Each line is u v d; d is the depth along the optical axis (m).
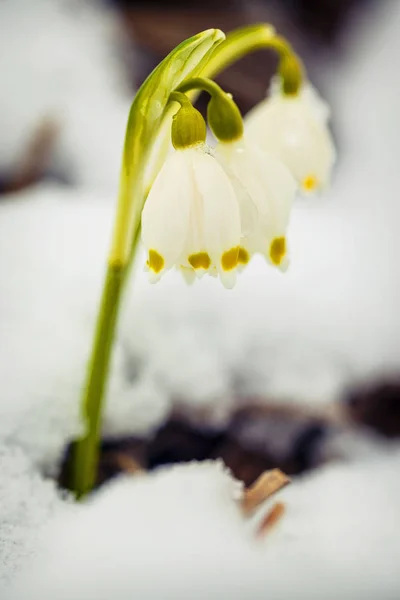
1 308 0.31
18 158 0.41
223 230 0.24
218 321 0.33
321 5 0.61
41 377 0.29
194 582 0.26
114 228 0.26
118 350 0.31
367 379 0.34
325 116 0.28
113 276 0.27
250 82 0.51
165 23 0.52
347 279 0.36
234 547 0.27
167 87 0.25
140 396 0.31
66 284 0.32
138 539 0.27
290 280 0.35
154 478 0.29
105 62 0.48
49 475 0.29
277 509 0.28
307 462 0.32
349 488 0.30
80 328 0.31
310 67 0.58
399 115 0.56
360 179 0.51
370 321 0.35
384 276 0.37
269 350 0.34
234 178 0.25
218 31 0.25
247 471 0.31
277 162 0.25
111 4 0.52
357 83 0.59
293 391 0.33
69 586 0.25
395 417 0.34
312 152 0.27
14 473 0.28
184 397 0.32
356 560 0.27
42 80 0.45
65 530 0.27
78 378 0.29
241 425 0.32
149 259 0.24
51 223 0.35
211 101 0.25
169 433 0.32
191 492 0.28
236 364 0.33
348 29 0.62
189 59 0.25
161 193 0.24
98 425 0.28
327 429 0.33
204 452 0.32
